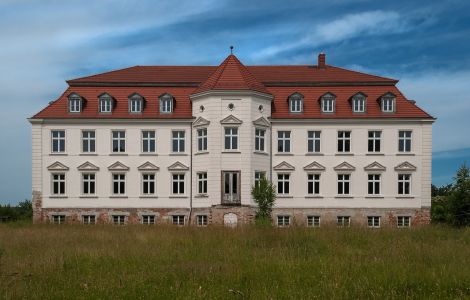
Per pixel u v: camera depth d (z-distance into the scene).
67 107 48.53
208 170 46.41
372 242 23.00
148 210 47.97
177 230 29.11
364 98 48.59
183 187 48.25
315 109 48.88
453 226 33.06
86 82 50.09
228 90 46.03
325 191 48.00
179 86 50.72
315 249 20.89
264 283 13.74
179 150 48.50
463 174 34.75
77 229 31.59
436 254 18.56
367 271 15.29
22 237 26.19
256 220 35.38
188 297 12.23
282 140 48.59
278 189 48.12
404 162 47.78
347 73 52.75
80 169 48.12
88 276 15.37
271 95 48.31
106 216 48.03
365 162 47.97
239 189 45.75
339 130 48.25
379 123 48.06
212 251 20.55
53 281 14.66
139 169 48.22
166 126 48.44
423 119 47.78
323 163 48.16
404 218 47.81
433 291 13.03
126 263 17.75
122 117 48.09
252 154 46.22
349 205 47.88
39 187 48.16
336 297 12.18
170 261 18.25
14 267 16.95
